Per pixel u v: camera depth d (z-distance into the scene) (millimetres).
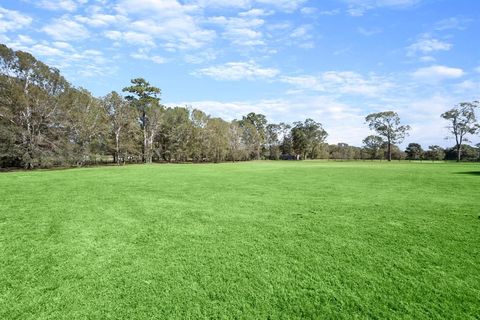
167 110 76000
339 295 5004
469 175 27891
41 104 41281
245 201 13078
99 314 4402
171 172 29453
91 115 49594
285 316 4418
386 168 41812
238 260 6426
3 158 41406
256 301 4805
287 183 20172
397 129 95562
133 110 61906
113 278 5539
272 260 6438
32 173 26172
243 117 118125
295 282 5449
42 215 10102
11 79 40062
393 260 6465
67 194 14266
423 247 7258
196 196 14266
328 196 14562
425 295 5012
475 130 82875
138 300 4793
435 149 100688
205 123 78625
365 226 9094
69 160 45219
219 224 9258
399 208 11719
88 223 9203
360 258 6570
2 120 39469
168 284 5328
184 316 4379
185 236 8039
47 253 6727
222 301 4793
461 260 6473
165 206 11844
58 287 5188
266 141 117625
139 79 70812
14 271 5789
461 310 4570
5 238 7707
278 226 9055
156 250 6984
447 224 9344
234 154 87812
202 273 5773
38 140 40812
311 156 122438
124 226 8938
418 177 25641
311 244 7449
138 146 66812
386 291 5145
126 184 18453
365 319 4352
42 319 4266
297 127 120938
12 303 4668
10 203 11977
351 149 121875
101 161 63906
